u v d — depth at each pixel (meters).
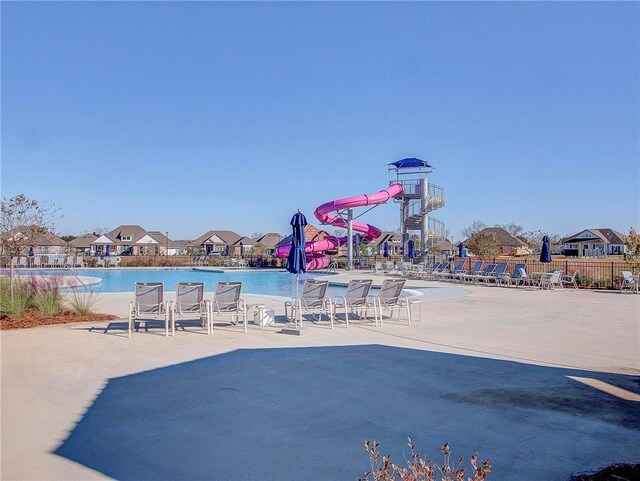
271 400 5.49
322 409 5.19
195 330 10.09
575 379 6.37
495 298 16.73
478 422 4.80
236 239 83.25
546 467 3.80
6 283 12.05
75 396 5.59
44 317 11.05
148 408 5.20
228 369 6.88
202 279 31.78
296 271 10.48
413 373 6.68
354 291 11.09
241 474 3.71
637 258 12.59
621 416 4.96
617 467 3.77
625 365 7.16
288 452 4.10
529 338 9.34
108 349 8.14
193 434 4.49
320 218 36.16
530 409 5.18
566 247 68.75
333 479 3.63
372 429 4.62
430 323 11.24
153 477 3.65
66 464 3.86
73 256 42.62
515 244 64.75
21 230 13.00
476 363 7.27
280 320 11.70
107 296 16.52
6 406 5.24
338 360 7.46
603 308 14.07
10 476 3.64
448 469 2.83
